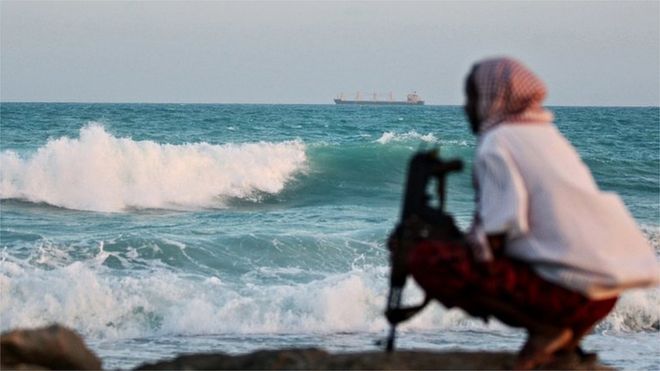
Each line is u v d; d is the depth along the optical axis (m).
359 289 24.08
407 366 9.50
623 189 51.22
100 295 23.22
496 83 8.54
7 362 10.08
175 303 23.36
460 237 8.94
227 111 154.25
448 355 9.80
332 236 30.47
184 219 37.38
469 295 8.73
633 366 19.22
